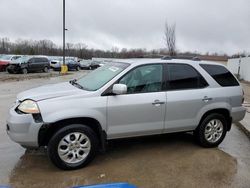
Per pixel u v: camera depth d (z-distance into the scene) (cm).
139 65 469
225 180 407
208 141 532
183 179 406
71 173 416
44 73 2762
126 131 455
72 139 423
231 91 538
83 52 7344
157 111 471
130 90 457
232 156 501
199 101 505
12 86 1520
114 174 416
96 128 445
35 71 2766
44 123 399
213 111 531
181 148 532
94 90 440
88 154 435
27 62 2630
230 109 536
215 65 537
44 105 405
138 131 464
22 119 403
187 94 495
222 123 538
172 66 495
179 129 502
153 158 480
